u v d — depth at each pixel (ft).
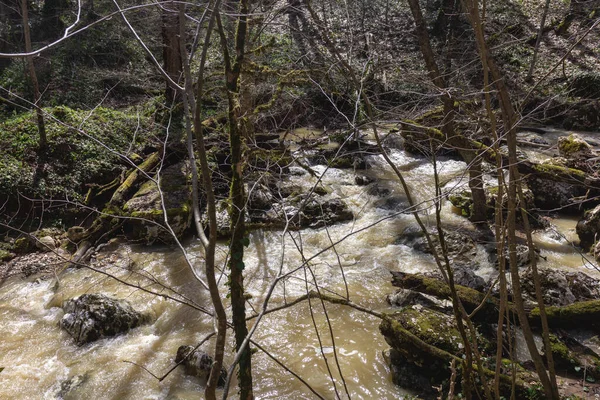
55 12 51.42
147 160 35.50
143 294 25.09
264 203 32.14
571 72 54.44
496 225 13.25
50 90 45.73
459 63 30.35
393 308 23.88
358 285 26.11
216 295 9.05
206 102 41.88
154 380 19.65
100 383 19.52
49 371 20.39
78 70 47.83
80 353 21.36
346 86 21.22
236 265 13.15
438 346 18.74
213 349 21.31
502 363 18.15
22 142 34.73
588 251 29.30
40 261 28.66
